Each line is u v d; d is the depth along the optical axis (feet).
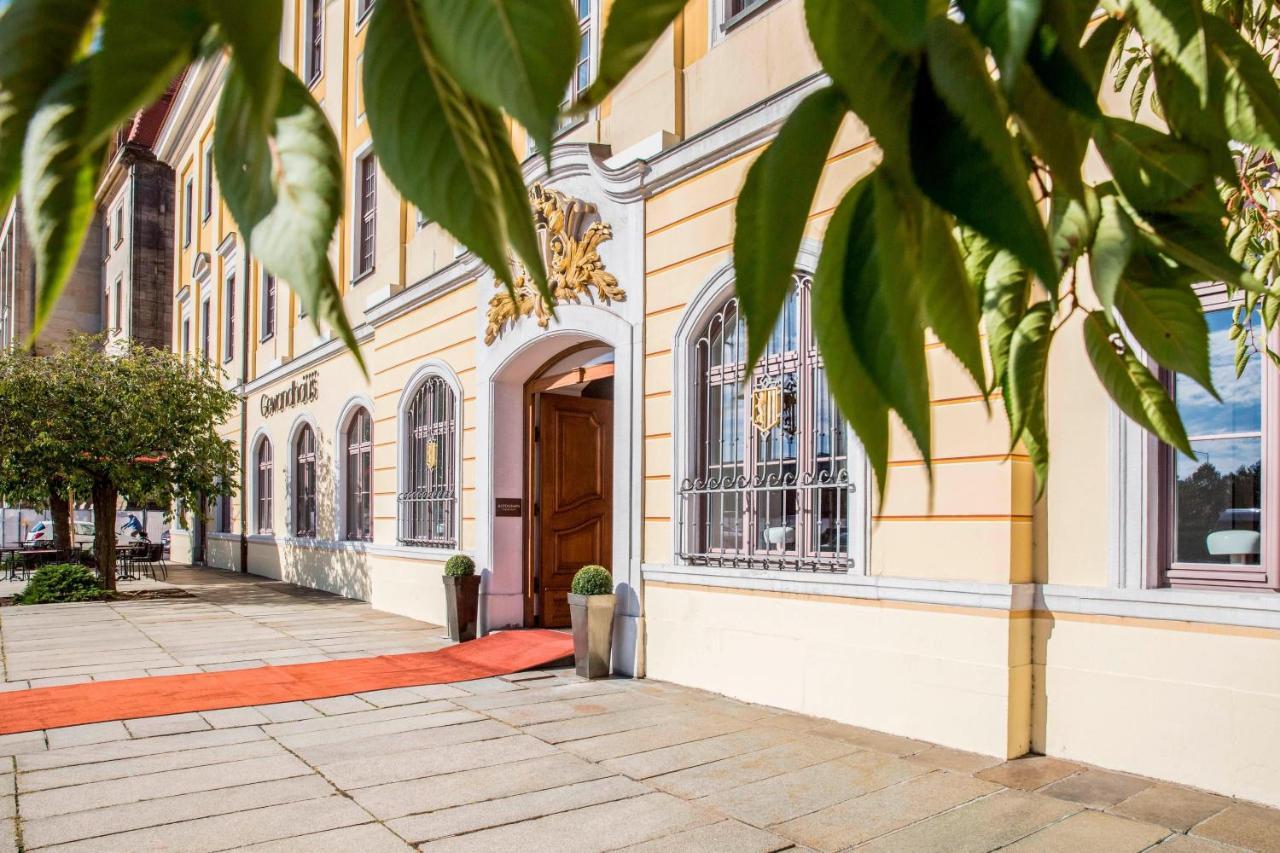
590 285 28.35
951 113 1.65
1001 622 17.70
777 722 20.68
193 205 82.69
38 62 1.40
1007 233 1.60
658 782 16.56
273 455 62.18
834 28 1.69
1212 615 15.44
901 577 19.47
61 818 14.84
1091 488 17.37
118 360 52.95
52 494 54.90
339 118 48.88
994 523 17.97
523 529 33.40
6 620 39.29
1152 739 16.22
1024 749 17.81
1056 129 1.96
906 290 1.77
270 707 22.54
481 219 1.74
